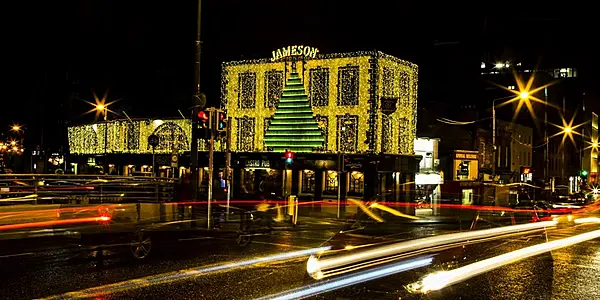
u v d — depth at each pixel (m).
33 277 11.38
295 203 24.47
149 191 22.86
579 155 91.38
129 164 47.44
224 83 42.56
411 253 8.31
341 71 38.59
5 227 14.06
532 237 11.44
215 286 10.44
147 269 12.52
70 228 14.93
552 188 58.00
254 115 41.47
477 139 50.50
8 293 9.81
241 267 12.79
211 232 17.66
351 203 34.03
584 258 15.43
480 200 21.66
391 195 17.47
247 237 17.23
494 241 10.10
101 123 50.72
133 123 47.75
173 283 10.75
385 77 38.62
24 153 70.81
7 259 13.49
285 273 11.91
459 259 8.65
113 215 16.27
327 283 7.85
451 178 46.31
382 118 38.00
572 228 26.27
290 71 40.25
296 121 39.94
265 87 41.12
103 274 11.81
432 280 8.08
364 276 7.97
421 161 43.84
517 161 58.41
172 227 16.84
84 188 22.16
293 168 39.12
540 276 11.95
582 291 10.54
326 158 38.31
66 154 55.28
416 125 43.47
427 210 23.95
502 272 12.33
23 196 20.30
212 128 19.27
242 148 41.69
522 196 33.69
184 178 21.59
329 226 24.03
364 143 37.75
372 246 8.21
